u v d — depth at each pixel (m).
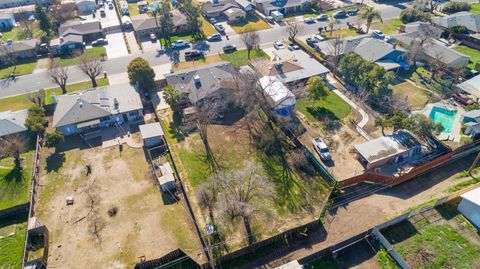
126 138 65.69
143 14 114.25
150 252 45.97
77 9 120.75
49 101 76.19
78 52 95.19
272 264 44.22
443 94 74.69
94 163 60.09
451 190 53.47
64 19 110.94
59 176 57.72
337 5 124.81
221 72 76.38
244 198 50.06
